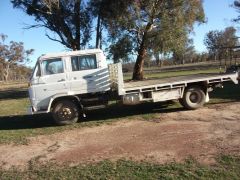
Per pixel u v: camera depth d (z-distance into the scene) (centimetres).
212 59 9856
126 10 3038
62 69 1344
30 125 1433
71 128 1280
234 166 741
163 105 1571
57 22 3438
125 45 3195
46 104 1340
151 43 3136
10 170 860
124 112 1502
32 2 3447
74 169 811
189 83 1404
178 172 732
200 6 3195
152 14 3038
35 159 930
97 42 3425
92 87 1352
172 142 953
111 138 1066
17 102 2508
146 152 888
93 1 3250
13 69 11075
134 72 3306
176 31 3042
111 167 798
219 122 1138
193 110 1402
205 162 779
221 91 1903
